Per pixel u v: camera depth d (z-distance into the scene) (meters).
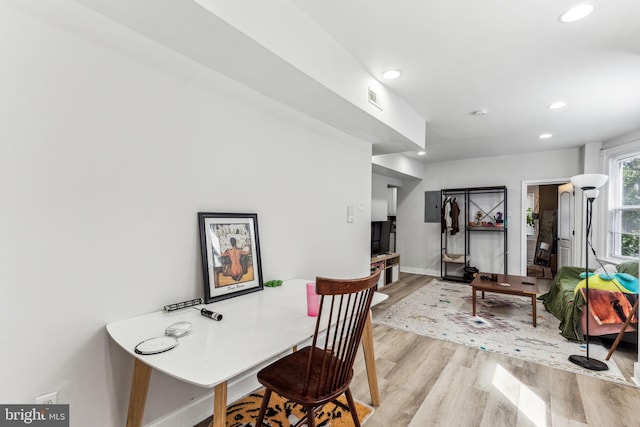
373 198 5.51
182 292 1.65
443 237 6.16
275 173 2.26
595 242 4.35
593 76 2.38
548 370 2.36
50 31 1.18
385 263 5.29
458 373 2.31
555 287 3.82
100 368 1.33
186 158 1.67
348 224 3.17
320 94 2.00
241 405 1.90
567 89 2.61
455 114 3.25
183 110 1.64
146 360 1.03
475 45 1.96
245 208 2.02
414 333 3.12
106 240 1.35
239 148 1.97
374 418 1.78
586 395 2.03
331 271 2.93
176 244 1.62
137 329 1.31
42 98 1.16
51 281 1.20
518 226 5.37
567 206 5.64
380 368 2.39
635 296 2.72
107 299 1.36
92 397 1.31
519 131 3.86
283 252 2.36
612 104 2.94
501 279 3.97
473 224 5.69
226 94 1.87
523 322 3.46
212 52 1.52
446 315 3.70
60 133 1.21
